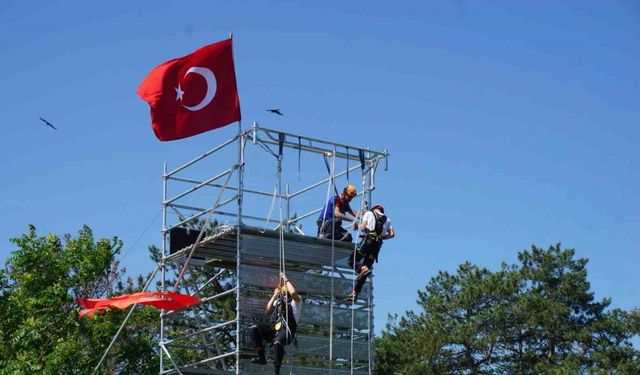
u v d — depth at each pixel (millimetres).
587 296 52688
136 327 34750
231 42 21547
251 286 20641
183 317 22766
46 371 30125
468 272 53719
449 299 52375
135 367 33375
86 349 31938
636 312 50938
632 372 47031
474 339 47906
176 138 21266
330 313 21156
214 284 35875
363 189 22047
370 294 21641
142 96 21375
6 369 29953
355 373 21312
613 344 49125
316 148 21469
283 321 19547
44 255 32875
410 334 48219
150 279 22094
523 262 54719
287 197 23656
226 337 28344
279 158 20922
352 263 21281
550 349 50844
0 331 31703
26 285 32375
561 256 53844
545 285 53594
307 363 23703
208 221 20906
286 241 21062
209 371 20875
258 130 20578
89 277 33281
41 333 31750
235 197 20609
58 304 32188
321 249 21484
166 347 23172
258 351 19938
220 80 21422
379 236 21000
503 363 50125
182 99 21344
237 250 20328
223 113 21312
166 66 21344
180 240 22391
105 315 32844
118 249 34594
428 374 45969
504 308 50031
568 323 51875
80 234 34438
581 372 47000
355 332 21453
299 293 21016
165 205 22375
